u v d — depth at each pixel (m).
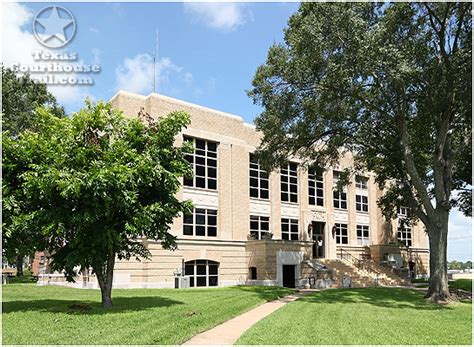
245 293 22.03
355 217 44.12
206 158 32.03
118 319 12.41
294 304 18.11
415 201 24.17
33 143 14.37
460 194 32.91
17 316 12.82
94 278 25.53
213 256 31.00
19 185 14.50
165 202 15.84
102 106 15.42
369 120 24.86
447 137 23.53
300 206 38.34
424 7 20.11
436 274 21.53
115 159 14.34
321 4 19.69
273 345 9.66
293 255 33.53
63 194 12.61
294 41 20.66
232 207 32.88
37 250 15.22
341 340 10.36
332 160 27.53
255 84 23.41
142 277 27.38
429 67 20.70
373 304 18.81
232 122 33.91
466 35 20.67
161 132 15.91
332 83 21.06
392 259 43.62
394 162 25.88
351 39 19.27
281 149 25.39
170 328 11.15
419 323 13.65
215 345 9.89
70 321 12.05
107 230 14.09
